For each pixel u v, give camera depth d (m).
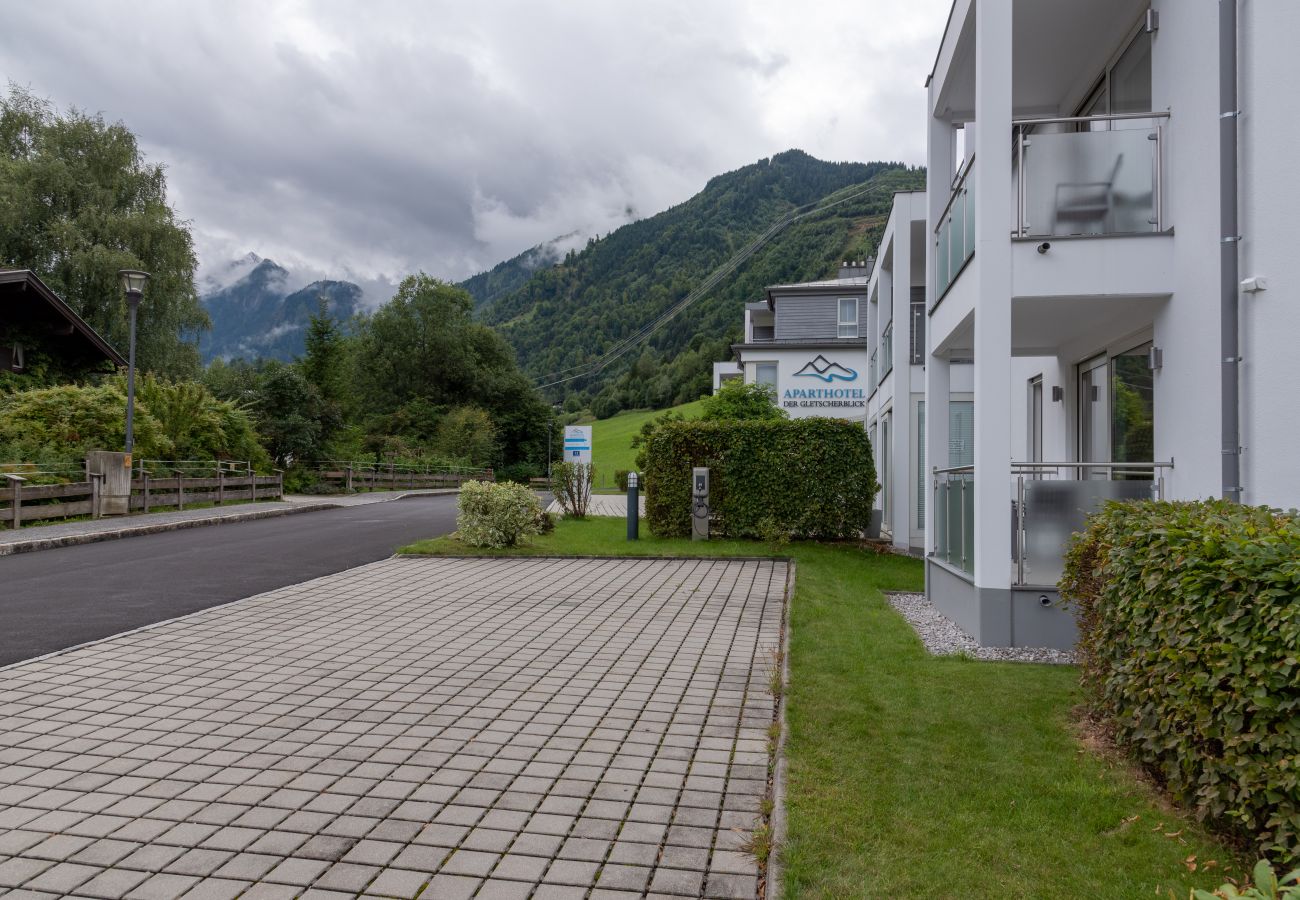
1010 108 7.57
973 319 8.45
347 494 32.16
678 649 7.23
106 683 6.04
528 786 4.26
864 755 4.50
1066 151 7.63
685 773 4.43
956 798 3.95
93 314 30.61
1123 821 3.71
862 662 6.52
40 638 7.33
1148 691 3.88
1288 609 2.99
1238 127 6.39
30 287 22.89
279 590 9.93
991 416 7.53
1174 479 7.27
